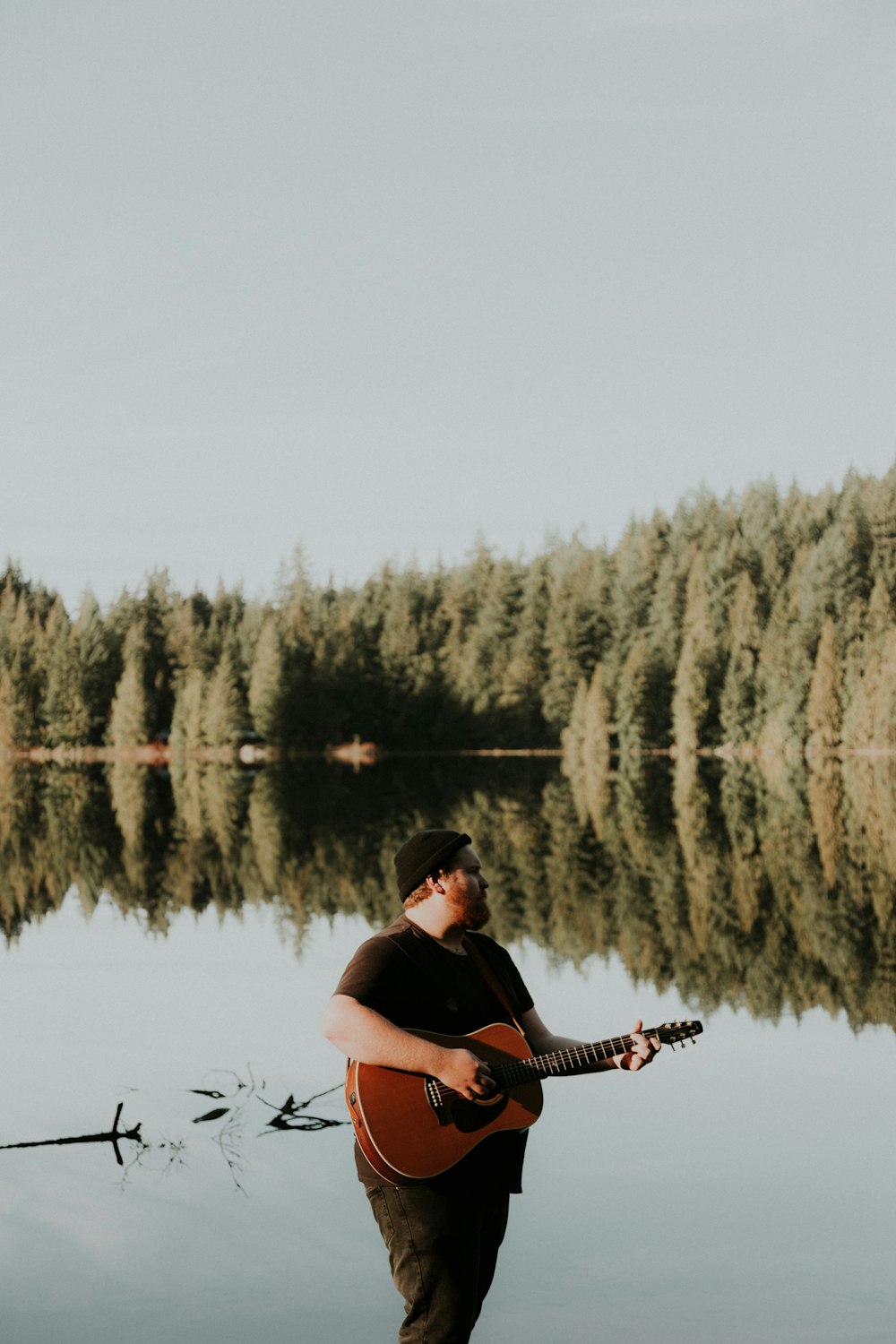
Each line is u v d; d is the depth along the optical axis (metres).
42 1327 3.82
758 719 64.50
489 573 86.50
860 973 9.70
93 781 52.22
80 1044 7.57
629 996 8.87
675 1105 6.09
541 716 77.38
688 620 70.62
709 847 20.97
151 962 10.61
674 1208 4.73
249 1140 5.67
